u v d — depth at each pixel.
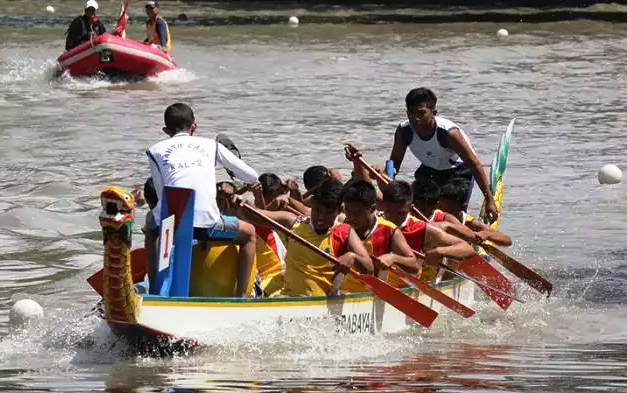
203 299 13.34
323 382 12.21
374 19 61.03
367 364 13.26
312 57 47.16
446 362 13.41
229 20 60.53
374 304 14.87
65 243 20.73
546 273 18.88
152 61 40.97
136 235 20.97
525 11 64.69
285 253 15.62
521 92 38.94
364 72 43.38
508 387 11.98
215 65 45.06
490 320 16.03
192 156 14.14
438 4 68.62
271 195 16.03
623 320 16.08
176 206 13.69
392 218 15.38
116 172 26.81
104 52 40.25
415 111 17.14
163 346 13.31
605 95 38.44
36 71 43.38
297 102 36.81
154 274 14.02
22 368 13.03
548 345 14.56
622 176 26.33
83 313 15.95
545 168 27.45
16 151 29.16
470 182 17.92
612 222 22.52
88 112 34.94
